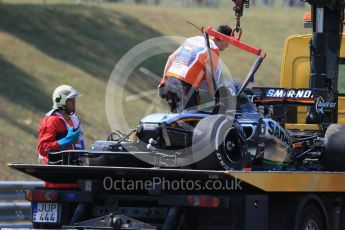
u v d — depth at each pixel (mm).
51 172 32969
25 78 92375
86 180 33000
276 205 33219
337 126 35281
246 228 31141
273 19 152625
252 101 37000
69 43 111438
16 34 107438
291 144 35125
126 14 135875
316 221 34219
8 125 74938
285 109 39531
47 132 34938
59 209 33375
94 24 124125
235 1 36969
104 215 33031
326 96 37906
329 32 39750
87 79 99938
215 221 32188
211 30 33406
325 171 34500
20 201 49438
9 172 62562
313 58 39812
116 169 30750
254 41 133875
